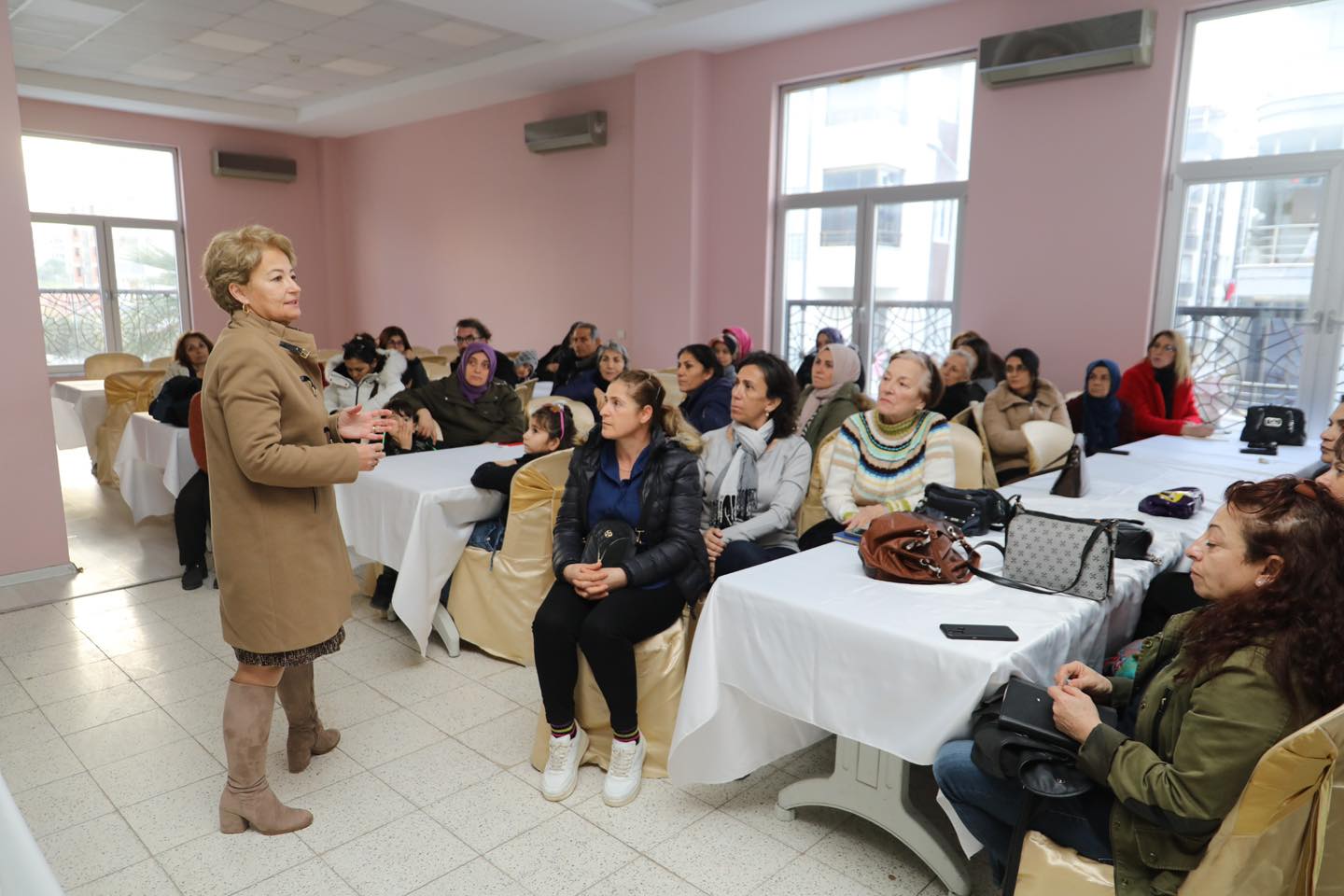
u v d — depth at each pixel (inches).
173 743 95.4
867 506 95.1
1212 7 183.9
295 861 75.0
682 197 274.8
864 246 250.7
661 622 87.0
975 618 66.4
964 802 60.7
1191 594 80.3
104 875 72.8
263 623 71.7
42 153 344.5
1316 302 180.7
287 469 68.4
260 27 261.9
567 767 85.4
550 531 112.9
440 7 237.3
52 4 239.5
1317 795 41.5
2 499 146.0
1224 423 195.2
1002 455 149.5
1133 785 48.5
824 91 253.6
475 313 370.3
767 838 78.7
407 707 104.3
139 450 167.0
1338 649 44.5
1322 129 176.4
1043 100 205.6
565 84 310.5
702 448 94.2
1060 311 209.6
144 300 375.6
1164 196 193.8
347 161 419.5
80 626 130.2
